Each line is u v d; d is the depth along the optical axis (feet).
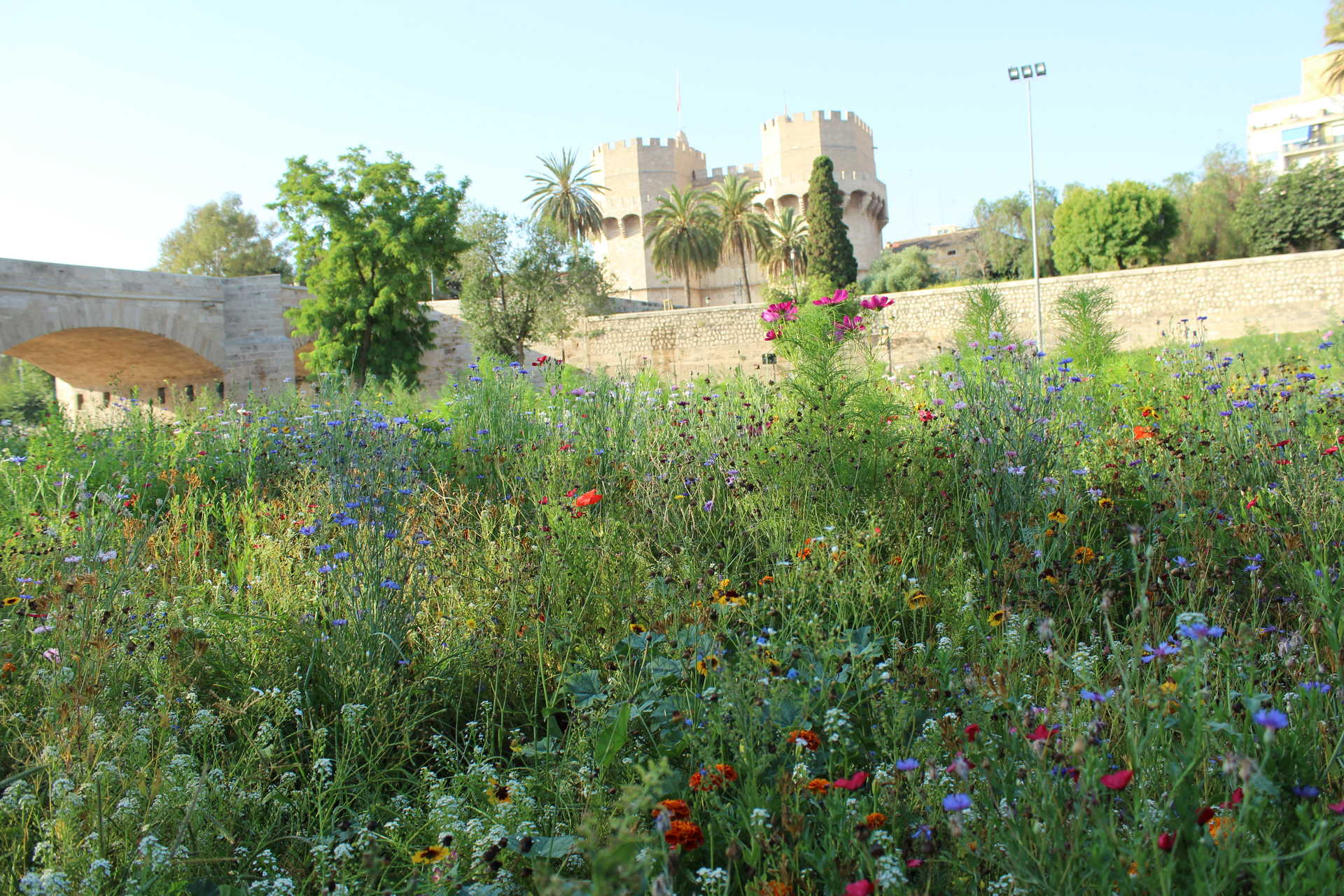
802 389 19.61
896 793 7.62
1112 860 6.03
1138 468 17.87
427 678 10.75
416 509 15.90
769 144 220.64
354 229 96.27
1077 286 117.60
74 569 12.28
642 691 10.47
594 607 13.14
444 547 14.58
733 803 8.05
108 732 9.07
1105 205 151.74
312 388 39.88
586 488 18.58
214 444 25.96
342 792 8.86
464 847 7.69
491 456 21.86
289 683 10.93
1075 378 22.84
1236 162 174.70
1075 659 9.45
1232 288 111.65
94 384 140.26
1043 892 6.23
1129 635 10.78
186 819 7.23
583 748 9.07
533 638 12.05
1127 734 7.26
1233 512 16.01
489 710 10.99
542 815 8.52
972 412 17.53
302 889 7.27
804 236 177.17
